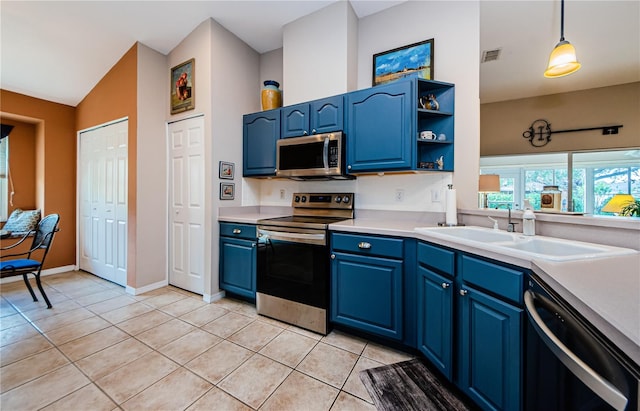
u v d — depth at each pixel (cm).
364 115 215
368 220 237
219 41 270
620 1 231
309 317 211
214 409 132
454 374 139
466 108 210
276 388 147
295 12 257
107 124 317
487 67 339
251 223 247
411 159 197
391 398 141
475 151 207
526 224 146
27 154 361
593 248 116
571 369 62
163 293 283
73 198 368
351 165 221
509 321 108
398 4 239
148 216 288
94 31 264
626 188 375
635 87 371
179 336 200
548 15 249
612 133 380
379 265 184
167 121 303
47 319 225
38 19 247
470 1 210
